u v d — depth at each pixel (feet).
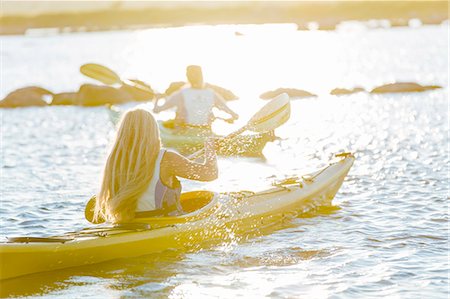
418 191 35.53
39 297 22.09
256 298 21.58
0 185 40.68
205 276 23.79
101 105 91.81
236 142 31.86
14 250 23.59
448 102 77.77
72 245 24.53
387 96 88.58
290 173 42.42
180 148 51.98
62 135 62.90
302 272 23.93
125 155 25.45
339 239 27.81
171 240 26.37
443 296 21.21
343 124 63.67
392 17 567.59
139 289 22.66
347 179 39.06
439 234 27.94
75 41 389.19
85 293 22.38
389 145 50.65
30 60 220.43
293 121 67.41
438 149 47.88
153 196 25.91
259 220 29.45
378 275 23.30
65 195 37.73
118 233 25.57
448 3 515.50
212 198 28.71
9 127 69.82
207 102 52.65
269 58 207.41
